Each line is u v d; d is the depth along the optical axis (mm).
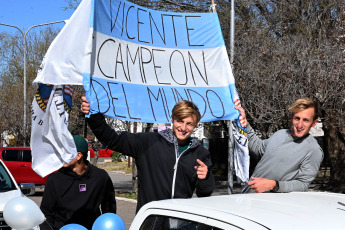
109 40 4020
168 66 4402
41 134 3912
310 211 2443
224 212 2395
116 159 37906
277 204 2592
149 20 4395
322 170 18906
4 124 33188
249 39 11883
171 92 4332
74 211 4227
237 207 2502
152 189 3635
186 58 4496
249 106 10812
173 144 3652
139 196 3748
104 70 3951
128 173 28062
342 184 13984
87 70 3699
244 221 2240
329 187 14250
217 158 21547
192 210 2523
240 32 13023
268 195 2932
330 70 9992
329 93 10086
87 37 3805
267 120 11078
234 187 17469
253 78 10336
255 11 14031
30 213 3893
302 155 3713
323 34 11656
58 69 3803
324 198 2832
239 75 10516
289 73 10141
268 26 12914
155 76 4320
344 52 10289
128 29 4219
